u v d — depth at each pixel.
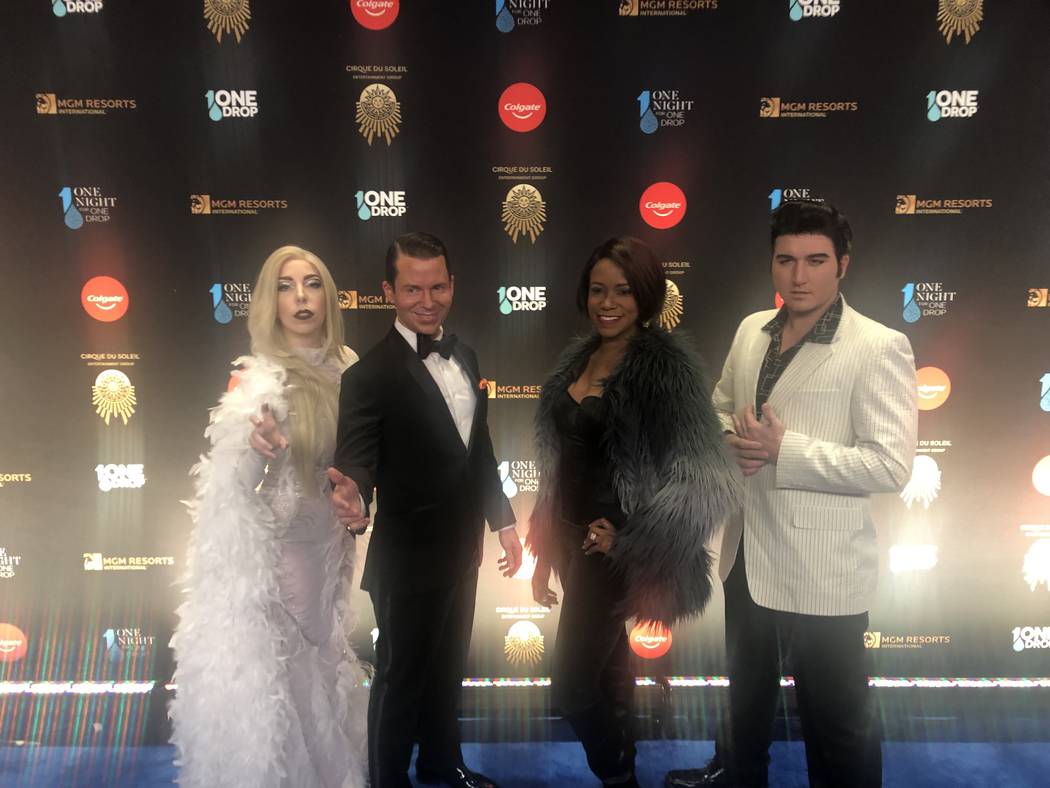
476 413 2.03
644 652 2.69
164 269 2.51
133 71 2.42
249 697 1.68
